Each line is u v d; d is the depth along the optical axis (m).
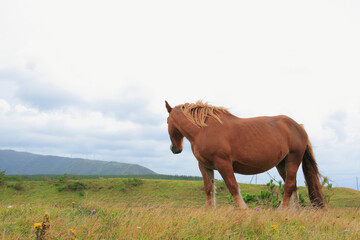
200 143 5.41
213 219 3.66
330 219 4.70
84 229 3.02
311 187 6.19
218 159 5.27
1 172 35.25
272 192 8.02
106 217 3.53
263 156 5.35
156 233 2.95
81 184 35.78
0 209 4.43
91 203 5.15
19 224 3.39
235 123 5.41
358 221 5.47
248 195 7.96
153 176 65.00
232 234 3.31
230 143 5.28
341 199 24.23
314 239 3.37
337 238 3.60
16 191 32.00
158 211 4.20
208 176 5.81
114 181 37.16
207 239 3.01
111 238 2.87
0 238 2.73
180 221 3.48
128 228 3.03
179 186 34.44
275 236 3.33
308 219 4.48
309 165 6.21
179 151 6.39
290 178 5.78
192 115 5.63
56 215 4.13
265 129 5.49
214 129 5.35
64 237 2.72
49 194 32.66
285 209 5.20
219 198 22.88
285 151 5.66
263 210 4.77
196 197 30.31
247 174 5.70
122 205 4.92
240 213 4.11
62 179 37.41
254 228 3.57
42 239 2.48
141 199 5.36
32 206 4.80
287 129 5.75
